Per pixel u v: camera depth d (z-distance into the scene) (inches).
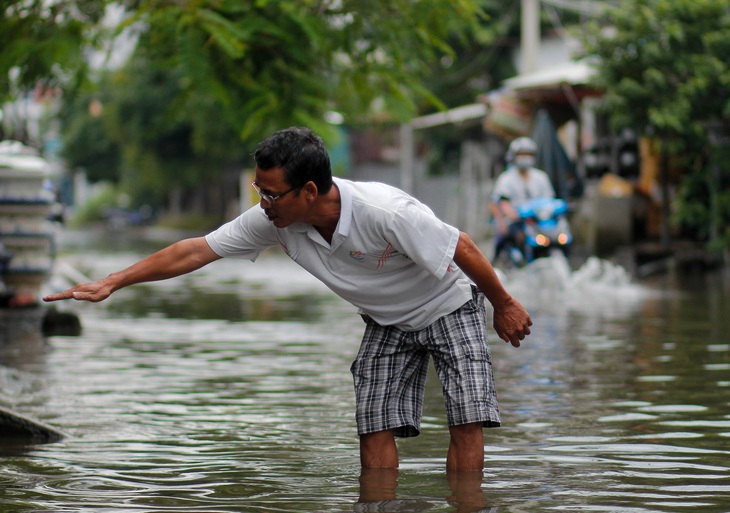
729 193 1515.7
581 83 1739.7
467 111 2303.2
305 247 359.9
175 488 362.0
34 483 370.0
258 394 562.6
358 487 358.9
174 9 644.1
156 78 3750.0
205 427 473.7
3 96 705.0
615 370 629.0
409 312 370.3
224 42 631.8
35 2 693.9
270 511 329.7
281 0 666.2
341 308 1074.7
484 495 345.7
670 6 1473.9
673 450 416.5
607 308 1020.5
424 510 328.5
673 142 1502.2
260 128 690.8
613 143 1846.7
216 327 898.7
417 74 761.6
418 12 707.4
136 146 3909.9
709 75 1451.8
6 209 1043.3
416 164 3467.0
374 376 380.5
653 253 1605.6
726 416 486.6
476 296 374.9
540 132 1648.6
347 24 699.4
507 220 1245.7
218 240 367.9
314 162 335.9
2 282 1079.6
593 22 1551.4
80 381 609.3
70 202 6988.2
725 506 332.2
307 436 452.4
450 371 370.0
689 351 709.3
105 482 371.6
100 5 695.1
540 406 513.3
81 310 1059.3
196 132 3233.3
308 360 692.1
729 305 1039.6
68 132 4584.2
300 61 692.7
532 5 2020.2
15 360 698.8
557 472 378.9
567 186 1652.3
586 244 1680.6
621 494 347.3
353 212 346.6
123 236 3890.3
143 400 546.0
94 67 691.4
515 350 721.0
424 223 346.6
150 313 1031.0
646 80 1486.2
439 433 455.8
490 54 2623.0
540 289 1219.2
